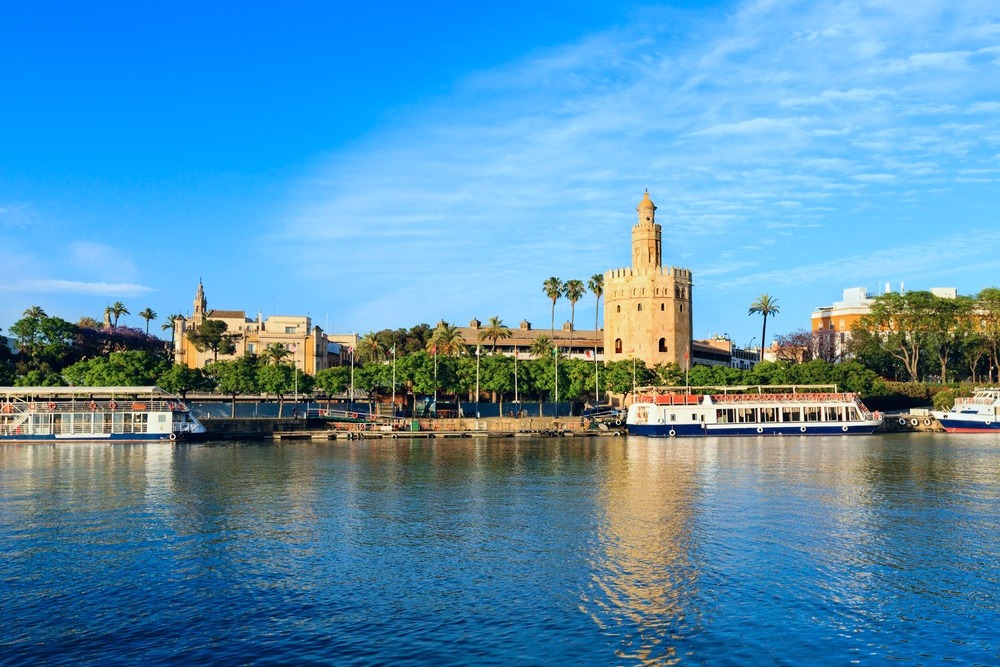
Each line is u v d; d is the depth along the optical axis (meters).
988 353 184.62
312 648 29.66
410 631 31.23
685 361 194.88
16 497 60.47
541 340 184.00
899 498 58.84
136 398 125.06
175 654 29.14
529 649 29.55
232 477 73.06
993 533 46.75
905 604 34.06
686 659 28.69
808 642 30.16
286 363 175.88
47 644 30.00
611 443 117.75
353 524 50.16
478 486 66.62
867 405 165.88
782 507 55.12
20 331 172.38
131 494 62.09
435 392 158.25
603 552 42.53
